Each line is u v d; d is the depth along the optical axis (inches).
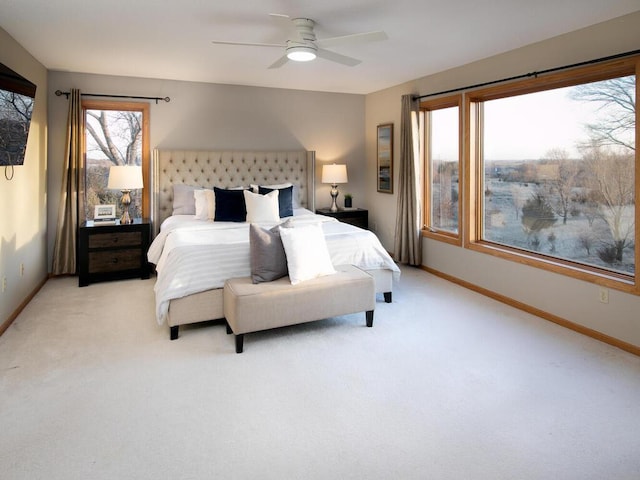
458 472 73.1
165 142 215.2
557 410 91.6
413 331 136.0
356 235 162.7
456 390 100.0
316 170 250.7
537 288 150.5
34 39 144.9
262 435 83.4
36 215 175.8
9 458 76.1
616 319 124.3
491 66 166.7
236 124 228.4
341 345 125.6
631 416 89.2
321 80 214.5
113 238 190.7
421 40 145.3
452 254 194.2
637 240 118.0
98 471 73.2
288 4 113.3
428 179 216.8
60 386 101.5
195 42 148.0
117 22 127.6
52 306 159.5
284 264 134.3
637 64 116.5
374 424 86.9
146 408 92.7
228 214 192.7
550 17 122.4
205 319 133.5
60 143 196.9
